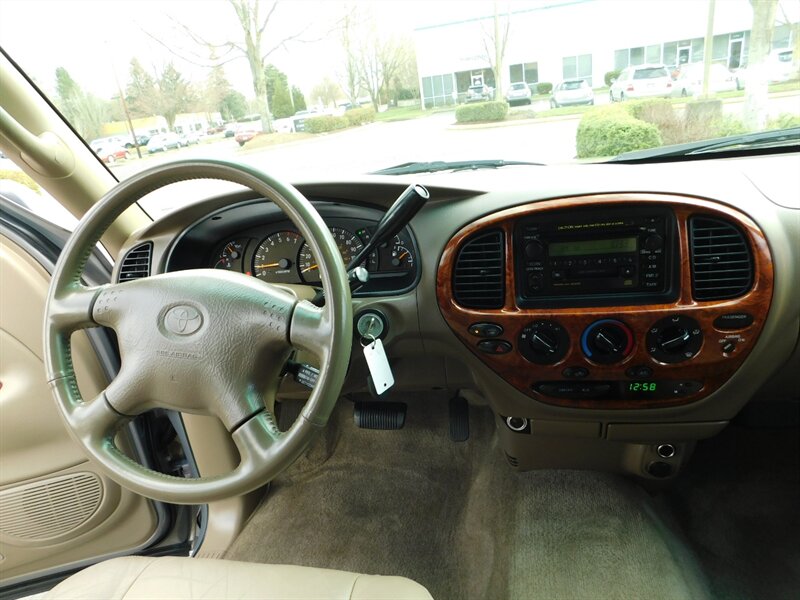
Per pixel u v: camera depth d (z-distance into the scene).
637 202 1.16
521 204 1.22
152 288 0.87
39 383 1.45
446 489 1.81
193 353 0.83
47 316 0.91
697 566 1.40
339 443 2.03
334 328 0.79
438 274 1.29
